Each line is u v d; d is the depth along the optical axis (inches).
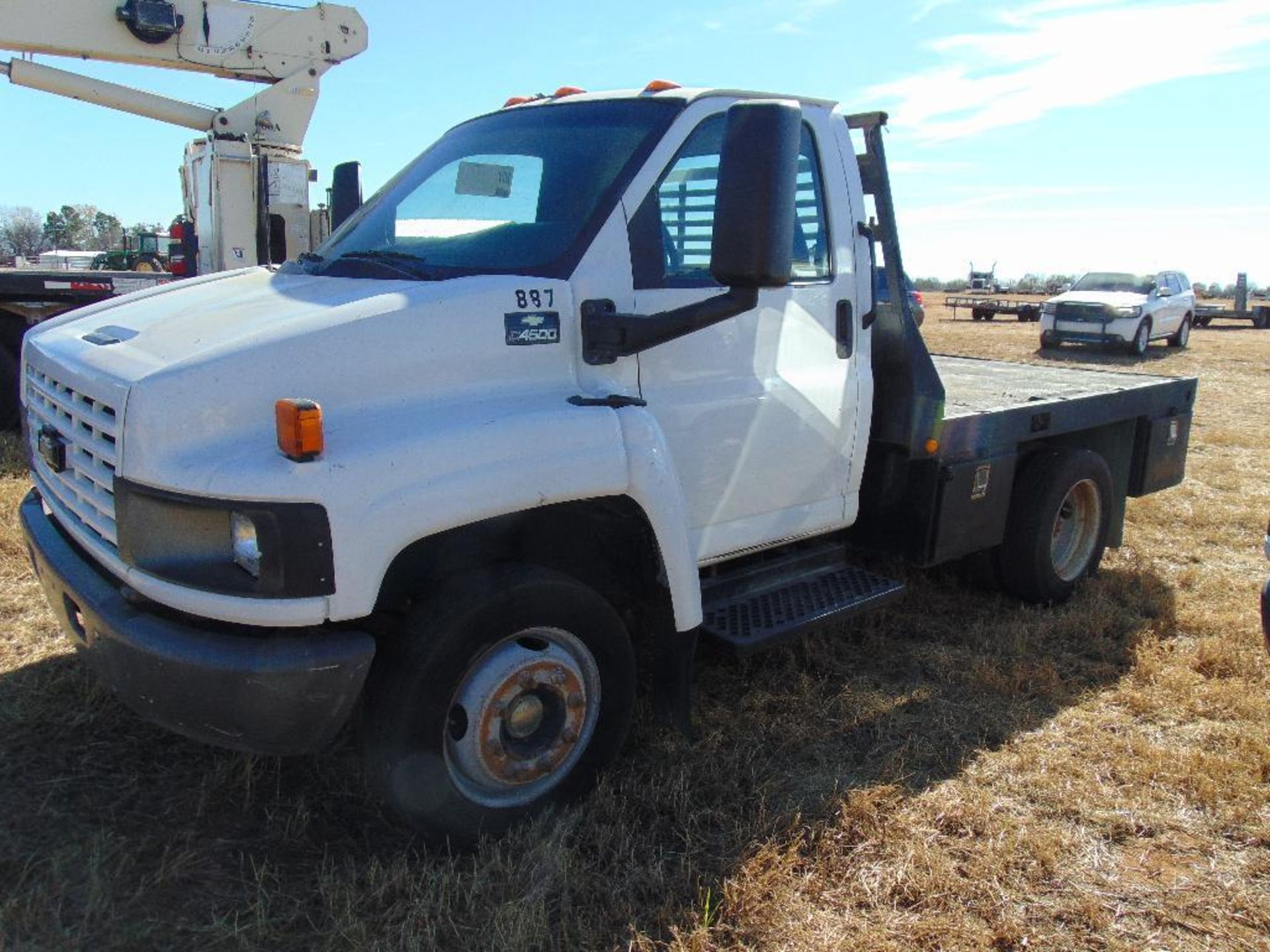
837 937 111.2
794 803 136.5
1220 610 218.2
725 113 146.8
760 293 149.2
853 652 188.7
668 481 127.9
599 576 141.4
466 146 157.8
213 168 455.8
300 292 129.0
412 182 158.6
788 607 160.2
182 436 103.8
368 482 104.0
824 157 160.1
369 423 110.4
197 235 483.8
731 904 114.1
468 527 121.5
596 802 130.1
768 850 123.1
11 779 132.3
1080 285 924.6
